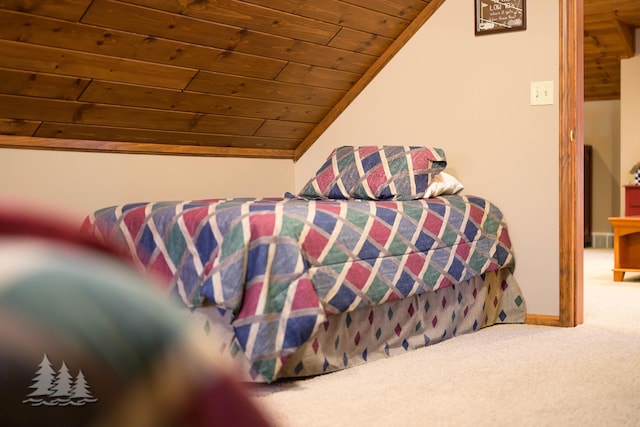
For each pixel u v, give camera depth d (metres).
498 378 2.37
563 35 3.42
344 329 2.56
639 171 7.50
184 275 2.30
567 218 3.42
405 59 3.87
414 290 2.78
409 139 3.87
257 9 3.12
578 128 3.45
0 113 2.77
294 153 4.26
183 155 3.61
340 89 4.00
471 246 3.20
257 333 2.16
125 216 2.50
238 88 3.49
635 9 6.61
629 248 5.33
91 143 3.18
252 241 2.21
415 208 2.93
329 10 3.39
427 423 1.88
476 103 3.66
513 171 3.57
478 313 3.30
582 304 3.52
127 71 2.98
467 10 3.67
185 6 2.86
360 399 2.12
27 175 2.95
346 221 2.54
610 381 2.32
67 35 2.65
